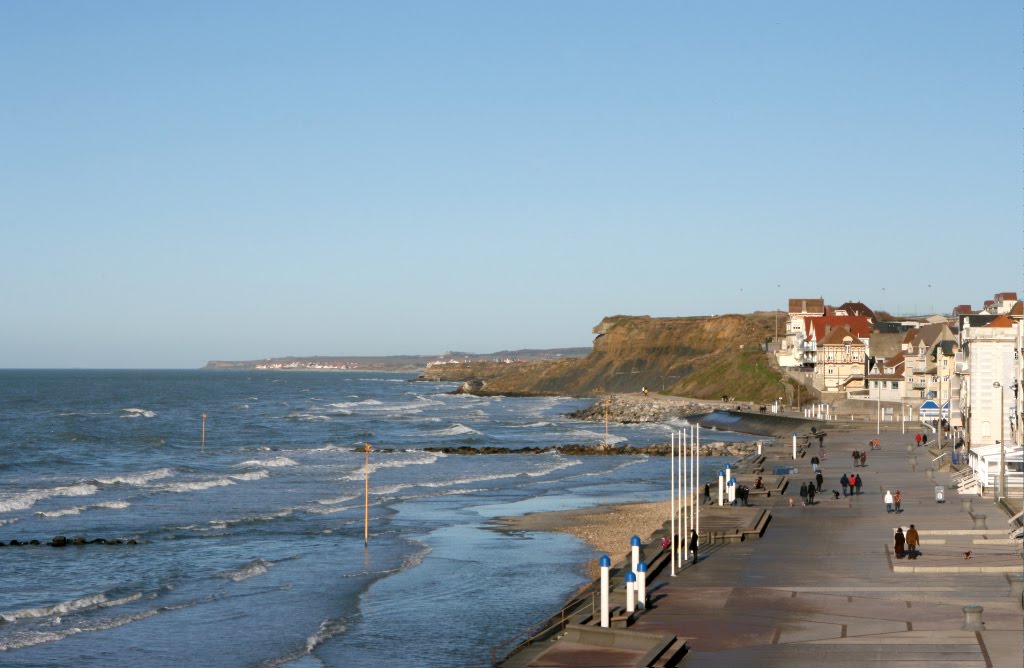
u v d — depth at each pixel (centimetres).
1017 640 3203
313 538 6253
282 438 15588
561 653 3166
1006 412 9925
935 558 4519
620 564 4547
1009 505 6050
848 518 5981
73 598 4628
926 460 9788
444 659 3653
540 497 8494
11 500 7712
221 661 3653
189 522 6869
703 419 19188
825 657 3080
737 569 4431
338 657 3688
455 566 5366
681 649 3142
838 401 17375
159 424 17962
